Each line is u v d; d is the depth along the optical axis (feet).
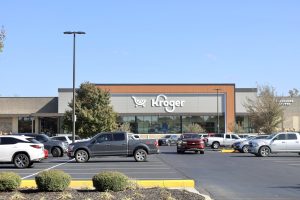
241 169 76.07
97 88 186.70
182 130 245.24
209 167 79.92
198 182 57.82
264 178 62.54
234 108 245.45
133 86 244.42
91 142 95.25
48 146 113.70
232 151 142.00
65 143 116.16
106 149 95.09
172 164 87.20
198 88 246.68
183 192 43.16
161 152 138.31
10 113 245.04
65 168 79.10
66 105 238.68
